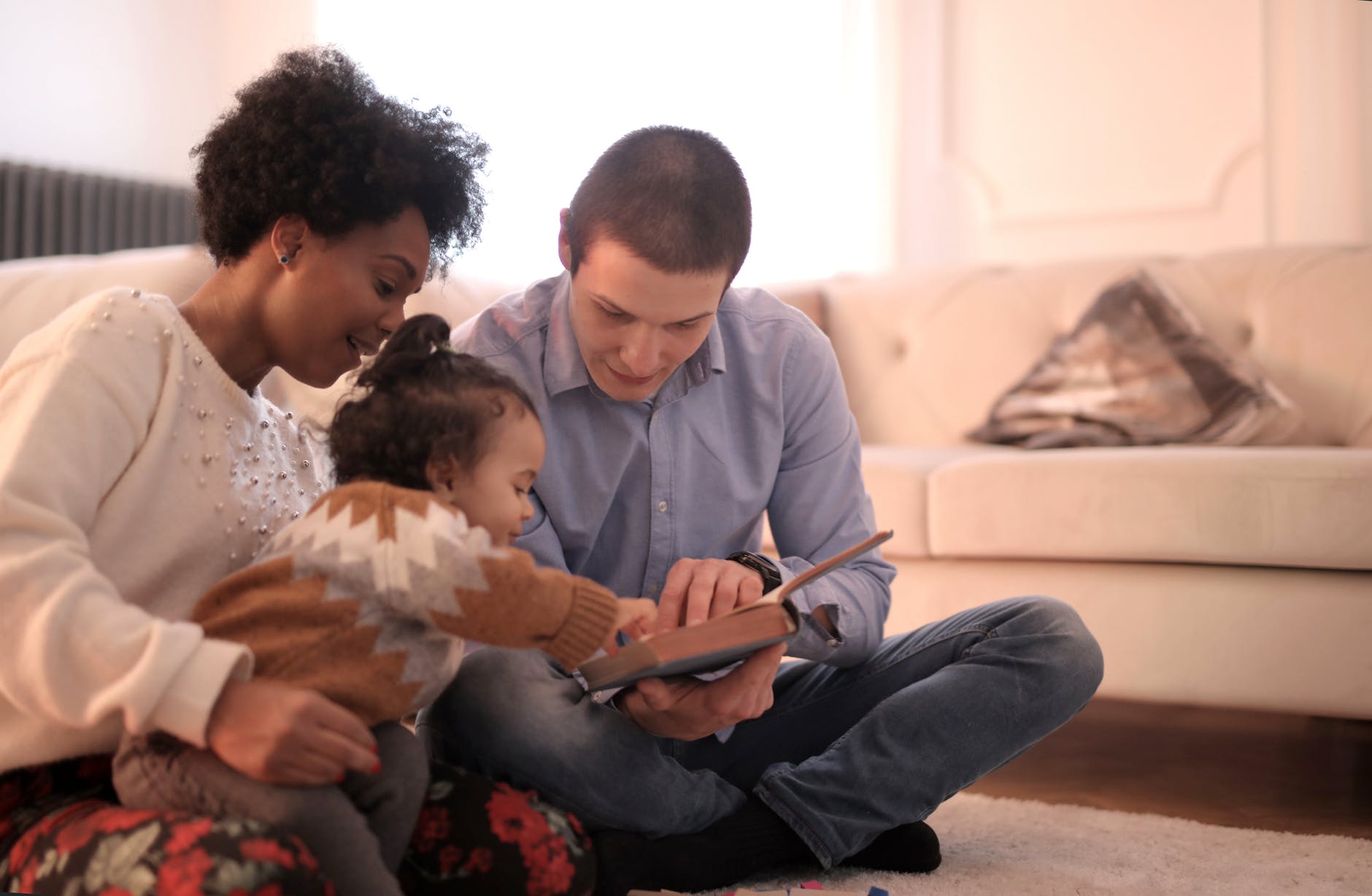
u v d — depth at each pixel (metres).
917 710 1.23
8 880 0.90
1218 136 3.77
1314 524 1.83
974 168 4.12
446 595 0.91
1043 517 2.02
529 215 4.65
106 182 4.59
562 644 0.93
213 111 5.14
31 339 0.98
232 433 1.06
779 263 4.36
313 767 0.83
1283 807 1.69
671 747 1.33
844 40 4.27
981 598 2.10
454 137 1.13
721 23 4.43
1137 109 3.88
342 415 1.02
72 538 0.89
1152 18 3.85
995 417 2.54
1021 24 4.04
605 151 1.16
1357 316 2.39
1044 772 1.94
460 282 2.44
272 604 0.92
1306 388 2.41
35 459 0.89
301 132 1.03
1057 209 4.00
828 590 1.29
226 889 0.77
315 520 0.96
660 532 1.32
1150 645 1.94
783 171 4.36
